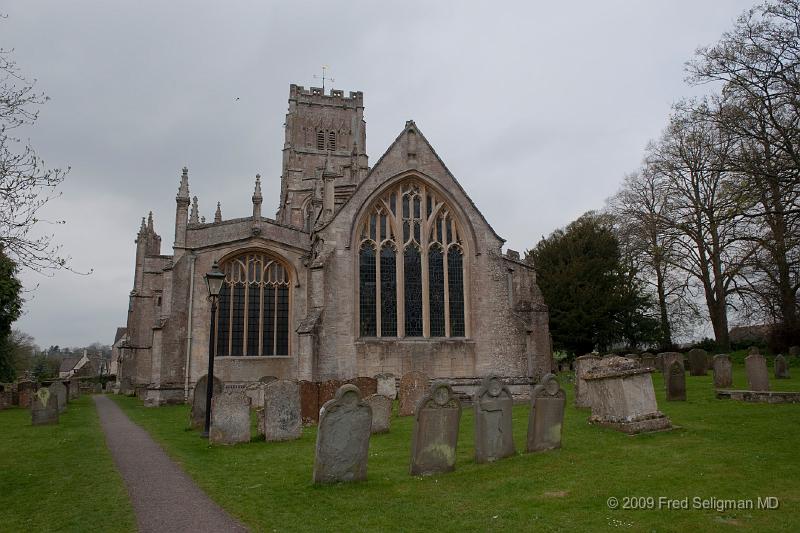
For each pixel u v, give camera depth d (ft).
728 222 84.38
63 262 45.83
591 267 192.44
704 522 30.45
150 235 196.75
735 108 68.90
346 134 259.19
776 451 44.62
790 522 30.01
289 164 248.93
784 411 61.36
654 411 55.83
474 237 112.16
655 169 133.39
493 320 109.81
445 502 35.24
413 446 42.29
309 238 131.13
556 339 191.72
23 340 303.68
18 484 43.04
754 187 64.44
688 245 151.74
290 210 238.89
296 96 254.47
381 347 104.22
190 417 75.05
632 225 154.61
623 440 51.55
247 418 61.21
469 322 110.01
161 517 33.83
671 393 74.64
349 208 107.24
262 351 121.60
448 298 110.11
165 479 43.88
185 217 120.67
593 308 184.85
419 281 109.60
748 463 41.52
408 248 110.22
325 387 76.02
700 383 96.17
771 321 143.23
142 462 51.11
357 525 31.35
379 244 108.78
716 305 149.79
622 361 59.72
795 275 112.57
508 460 46.01
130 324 187.52
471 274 111.14
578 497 35.35
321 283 102.58
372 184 109.19
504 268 112.47
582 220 217.56
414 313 108.17
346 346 102.37
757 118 66.54
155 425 80.18
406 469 44.65
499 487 38.27
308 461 49.06
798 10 65.62
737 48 68.95
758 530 29.09
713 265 142.72
